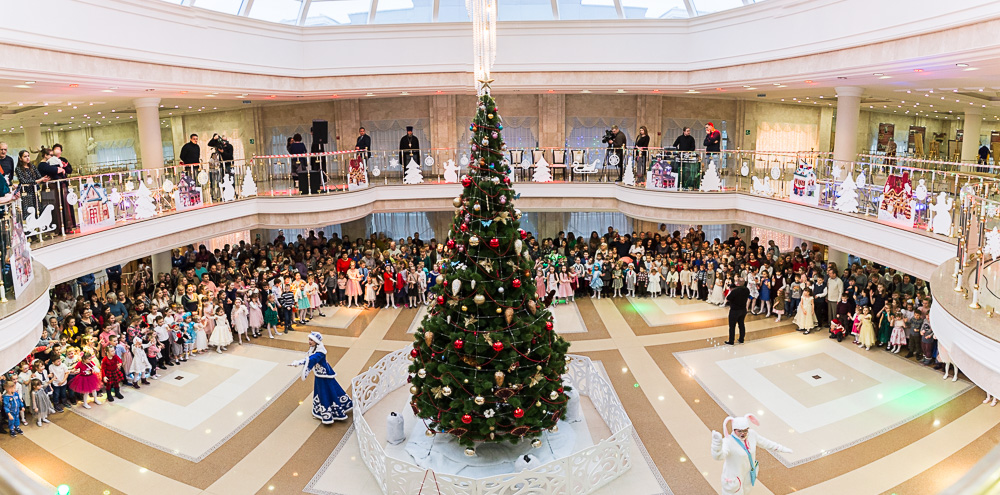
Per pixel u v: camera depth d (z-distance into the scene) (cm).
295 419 1208
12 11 1197
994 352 646
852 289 1530
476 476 989
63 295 1535
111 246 1382
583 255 2022
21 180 1205
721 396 1262
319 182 1909
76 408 1252
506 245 959
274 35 1956
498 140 973
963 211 849
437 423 1025
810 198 1575
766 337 1584
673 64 2009
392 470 941
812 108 2836
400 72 2062
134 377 1343
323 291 1891
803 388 1286
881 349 1480
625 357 1477
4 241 829
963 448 1041
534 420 981
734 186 1859
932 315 815
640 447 1087
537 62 2053
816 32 1544
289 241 2594
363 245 2222
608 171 2123
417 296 1941
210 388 1341
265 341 1627
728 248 1955
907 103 2459
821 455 1041
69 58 1332
